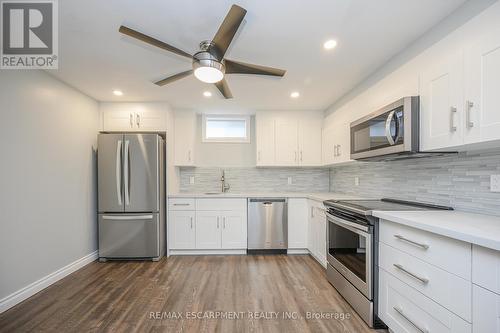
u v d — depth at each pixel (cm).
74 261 277
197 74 166
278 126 372
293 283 244
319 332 169
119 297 217
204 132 403
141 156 312
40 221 231
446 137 142
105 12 150
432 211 167
